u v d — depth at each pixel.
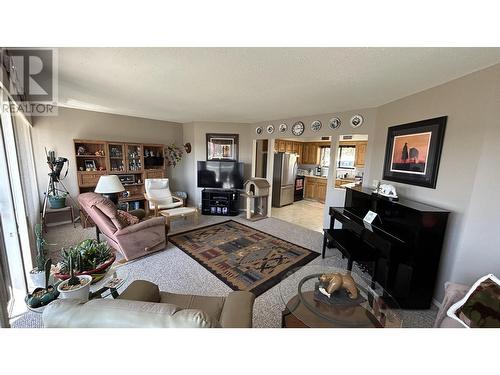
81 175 3.85
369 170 3.16
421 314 1.89
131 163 4.49
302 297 1.52
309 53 1.55
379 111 2.99
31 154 3.35
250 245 3.25
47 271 1.35
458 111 1.83
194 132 4.95
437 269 1.92
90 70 1.95
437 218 1.84
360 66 1.76
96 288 1.43
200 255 2.88
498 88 1.55
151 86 2.42
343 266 2.69
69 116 3.86
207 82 2.26
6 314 1.09
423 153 2.16
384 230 2.24
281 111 3.67
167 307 0.71
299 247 3.22
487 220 1.64
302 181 6.79
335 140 3.59
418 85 2.11
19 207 2.15
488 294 1.15
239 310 1.17
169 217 3.73
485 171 1.63
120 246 2.55
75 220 3.93
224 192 4.74
